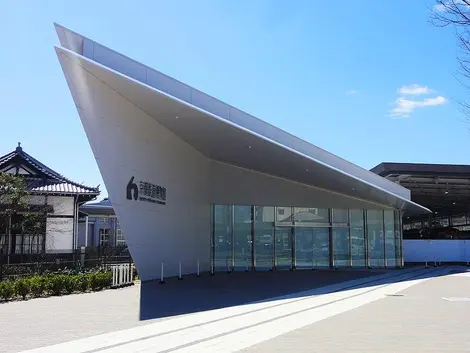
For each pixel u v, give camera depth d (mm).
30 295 14633
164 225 21219
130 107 17828
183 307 11930
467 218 60719
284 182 28641
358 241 29969
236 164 27094
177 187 22531
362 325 9336
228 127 18625
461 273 25547
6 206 23516
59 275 16438
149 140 19609
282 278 21797
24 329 8867
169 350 7121
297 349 7152
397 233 30828
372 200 30078
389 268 29922
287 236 28453
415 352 6953
